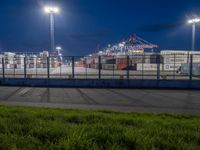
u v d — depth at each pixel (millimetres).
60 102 12773
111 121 5555
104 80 21672
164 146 3100
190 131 4156
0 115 5805
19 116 5156
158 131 3928
